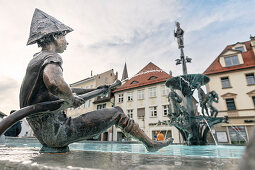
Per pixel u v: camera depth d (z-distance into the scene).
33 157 1.11
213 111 6.34
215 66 26.17
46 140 1.43
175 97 6.77
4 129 1.13
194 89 7.05
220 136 21.34
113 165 0.90
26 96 1.40
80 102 1.41
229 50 25.36
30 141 5.89
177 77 6.75
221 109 23.06
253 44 24.78
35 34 1.64
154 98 27.67
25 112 1.22
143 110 28.14
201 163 0.99
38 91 1.38
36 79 1.36
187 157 1.30
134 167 0.85
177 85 6.97
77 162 0.94
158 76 29.62
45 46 1.65
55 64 1.35
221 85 24.19
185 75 6.70
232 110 22.25
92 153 1.61
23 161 0.85
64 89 1.26
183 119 6.25
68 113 40.56
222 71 24.41
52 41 1.67
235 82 23.41
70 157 1.20
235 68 23.69
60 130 1.41
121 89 32.12
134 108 29.30
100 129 1.55
